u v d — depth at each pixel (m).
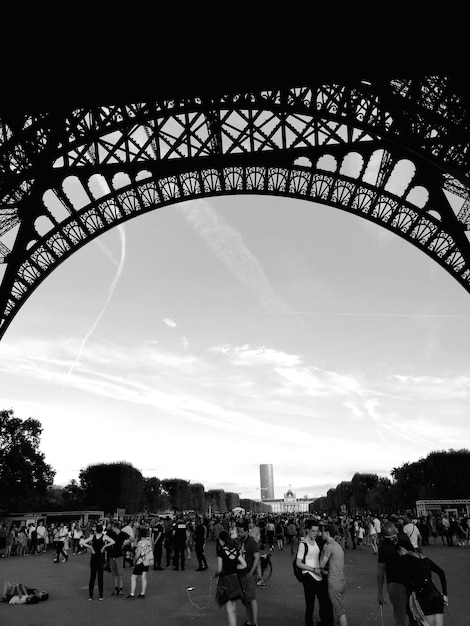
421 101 32.41
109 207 49.00
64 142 41.28
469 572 34.19
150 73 31.52
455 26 26.31
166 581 33.62
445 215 47.38
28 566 49.47
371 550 59.75
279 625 18.77
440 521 71.00
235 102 37.50
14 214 48.62
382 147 46.62
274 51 30.55
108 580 36.06
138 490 154.12
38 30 28.17
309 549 17.89
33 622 20.77
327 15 28.34
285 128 48.56
